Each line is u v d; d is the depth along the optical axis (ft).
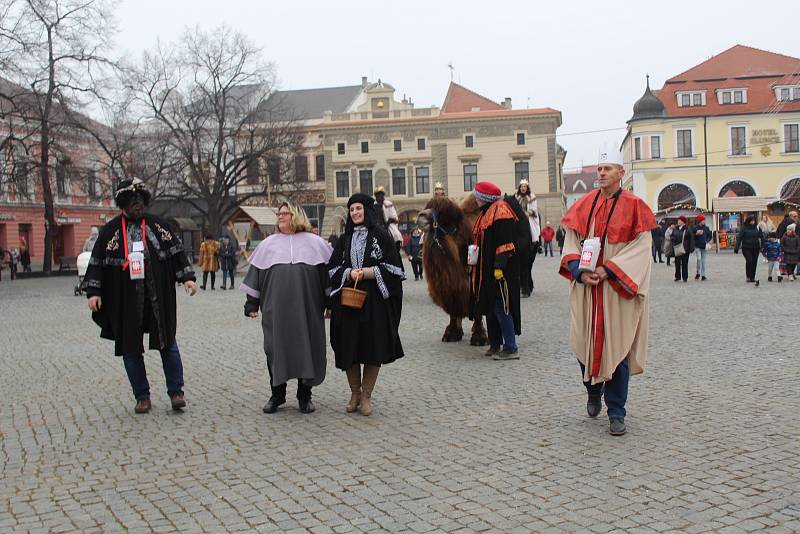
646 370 26.45
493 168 222.48
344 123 228.22
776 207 147.95
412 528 13.23
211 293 73.36
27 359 33.71
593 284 18.54
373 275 21.29
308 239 22.54
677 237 66.85
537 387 24.49
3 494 15.61
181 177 159.94
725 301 48.24
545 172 220.64
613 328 18.45
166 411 22.70
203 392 25.39
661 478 15.42
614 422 18.69
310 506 14.43
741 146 197.57
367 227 21.98
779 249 65.67
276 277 21.88
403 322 43.04
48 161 134.00
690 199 199.31
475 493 14.87
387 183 227.81
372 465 16.88
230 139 167.22
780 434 18.30
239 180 166.91
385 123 225.97
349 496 14.92
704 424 19.39
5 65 113.19
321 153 234.99
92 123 141.59
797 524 12.92
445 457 17.30
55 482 16.31
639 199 18.94
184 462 17.53
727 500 14.08
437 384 25.53
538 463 16.63
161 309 22.27
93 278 22.11
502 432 19.26
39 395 25.61
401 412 21.83
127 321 22.12
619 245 18.78
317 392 25.05
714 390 23.15
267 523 13.65
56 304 65.77
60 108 125.59
